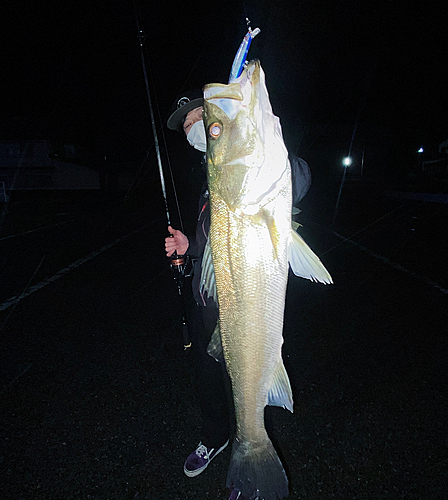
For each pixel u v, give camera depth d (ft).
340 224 43.09
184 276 8.56
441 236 33.53
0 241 36.11
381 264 24.93
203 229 7.31
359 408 10.61
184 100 7.54
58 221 50.24
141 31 9.25
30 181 100.63
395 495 7.92
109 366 13.30
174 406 11.08
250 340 5.50
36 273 24.91
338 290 20.26
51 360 13.79
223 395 7.97
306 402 10.96
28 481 8.72
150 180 112.98
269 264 5.29
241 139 5.10
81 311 18.30
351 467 8.64
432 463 8.64
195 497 8.21
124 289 21.44
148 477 8.74
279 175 5.14
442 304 17.75
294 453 9.11
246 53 5.25
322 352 13.75
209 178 5.40
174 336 15.43
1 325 16.81
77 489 8.50
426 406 10.57
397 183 100.17
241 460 5.99
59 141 104.83
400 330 15.23
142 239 36.50
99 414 10.86
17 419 10.75
